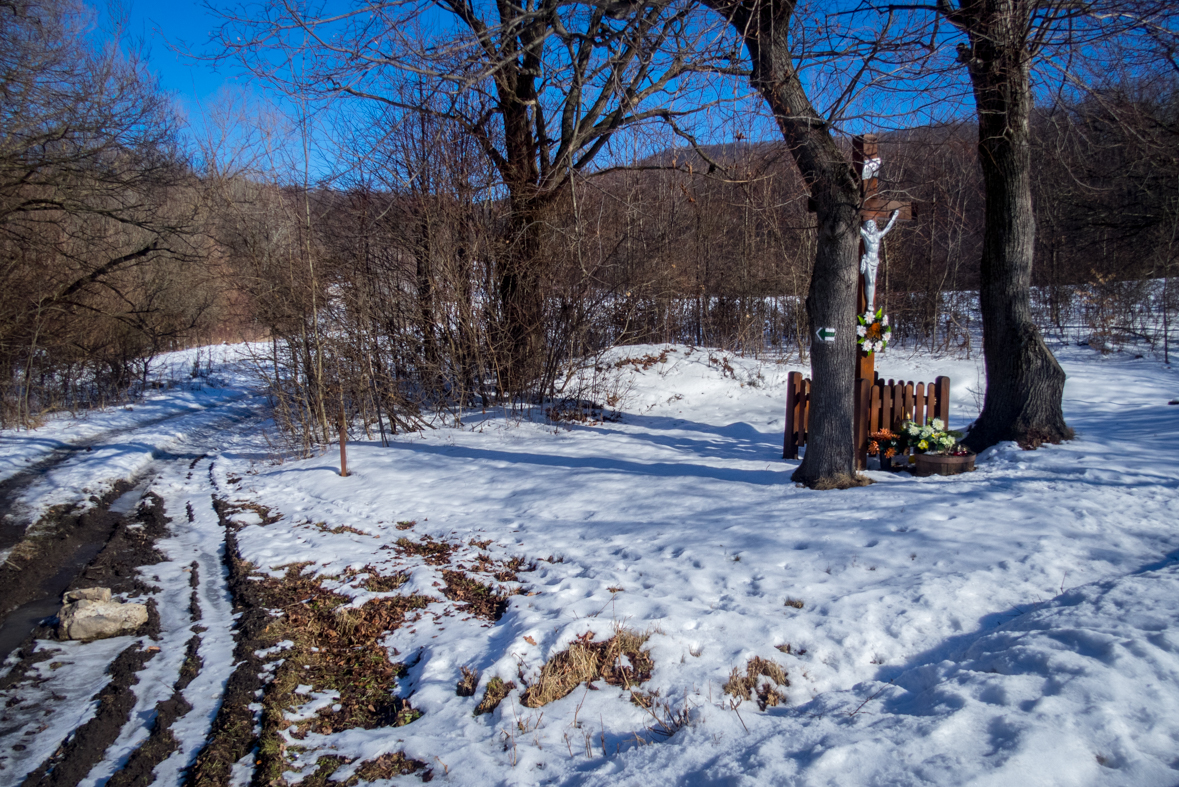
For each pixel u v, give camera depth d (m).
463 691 4.49
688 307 22.56
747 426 12.61
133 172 16.89
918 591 4.89
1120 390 13.59
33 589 6.88
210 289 23.64
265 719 4.30
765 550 5.96
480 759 3.72
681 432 12.32
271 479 10.85
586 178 13.14
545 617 5.20
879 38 6.55
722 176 10.66
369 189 13.16
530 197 13.24
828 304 7.70
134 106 16.58
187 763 3.95
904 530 6.01
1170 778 2.67
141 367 23.17
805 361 18.89
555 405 13.94
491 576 6.41
